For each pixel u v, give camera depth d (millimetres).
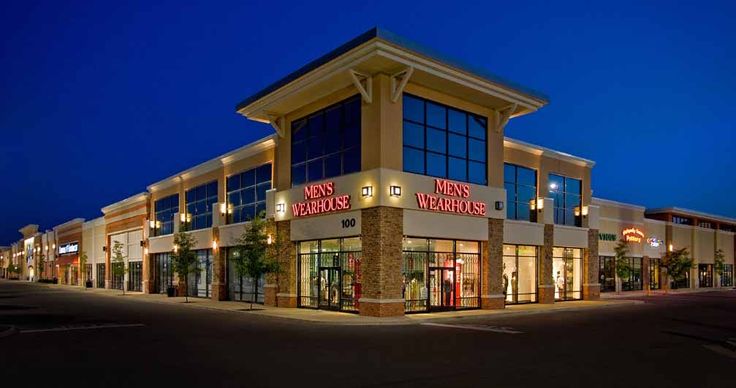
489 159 28922
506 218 31344
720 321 23375
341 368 11938
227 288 36594
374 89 24578
